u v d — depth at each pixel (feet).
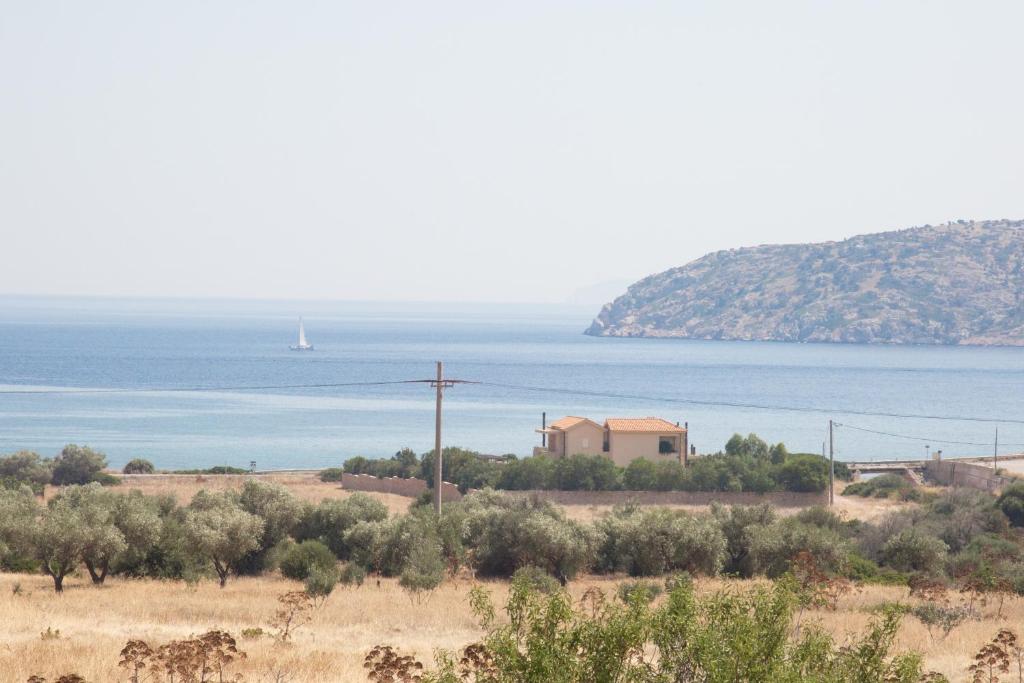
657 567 400.47
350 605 295.28
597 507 604.08
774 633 126.21
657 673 126.62
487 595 138.21
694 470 643.86
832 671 128.88
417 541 395.96
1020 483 538.47
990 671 198.59
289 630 246.88
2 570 377.91
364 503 460.14
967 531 478.18
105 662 192.44
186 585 350.64
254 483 444.55
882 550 433.89
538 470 634.84
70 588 330.34
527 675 123.95
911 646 236.22
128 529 365.20
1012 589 342.44
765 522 440.04
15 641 215.72
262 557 402.72
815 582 301.84
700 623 127.85
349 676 188.96
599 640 125.49
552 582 344.49
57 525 326.24
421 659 207.92
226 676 186.80
